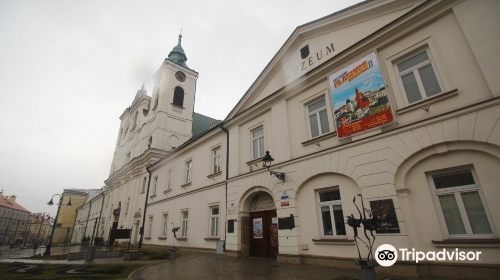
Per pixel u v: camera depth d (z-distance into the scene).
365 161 7.94
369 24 9.64
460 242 5.91
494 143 5.79
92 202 50.44
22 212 81.94
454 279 5.80
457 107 6.60
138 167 26.86
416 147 6.96
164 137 27.00
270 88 12.90
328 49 10.66
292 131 10.88
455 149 6.40
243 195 12.43
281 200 10.22
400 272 6.50
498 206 5.69
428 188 6.72
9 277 8.34
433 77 7.35
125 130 39.06
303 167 9.77
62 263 11.94
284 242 9.64
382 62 8.51
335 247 8.23
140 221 23.03
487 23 6.49
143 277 7.84
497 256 5.47
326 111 10.01
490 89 6.10
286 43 12.16
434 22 7.59
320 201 9.23
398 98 7.85
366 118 8.19
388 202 7.14
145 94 34.56
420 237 6.53
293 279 6.64
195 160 17.42
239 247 11.84
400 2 8.83
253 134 13.41
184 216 17.30
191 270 8.78
